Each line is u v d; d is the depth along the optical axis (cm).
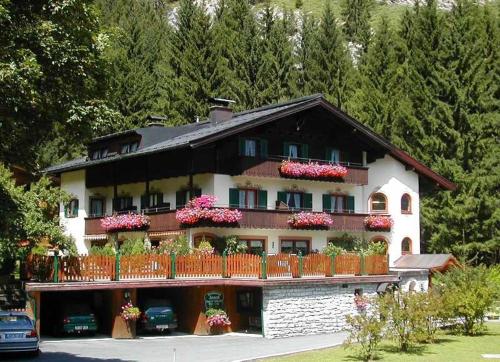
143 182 3988
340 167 4009
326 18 6278
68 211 4550
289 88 5997
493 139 5275
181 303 2981
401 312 2320
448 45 5312
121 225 3816
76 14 1599
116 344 2473
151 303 2817
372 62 5978
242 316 3011
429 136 5234
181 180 3800
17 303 2656
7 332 2047
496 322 3253
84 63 1590
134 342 2556
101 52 1656
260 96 5834
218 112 4100
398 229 4425
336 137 4172
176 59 6009
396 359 2119
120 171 4109
